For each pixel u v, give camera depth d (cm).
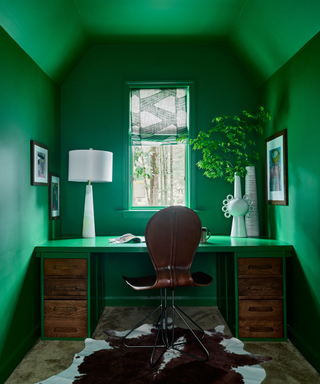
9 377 177
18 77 201
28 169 217
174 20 258
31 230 222
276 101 254
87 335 224
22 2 181
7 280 183
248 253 224
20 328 201
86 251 224
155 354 202
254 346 215
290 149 229
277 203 250
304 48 205
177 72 300
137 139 302
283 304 223
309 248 200
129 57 300
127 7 239
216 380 173
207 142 272
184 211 193
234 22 259
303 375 178
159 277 195
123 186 297
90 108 300
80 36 268
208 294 295
